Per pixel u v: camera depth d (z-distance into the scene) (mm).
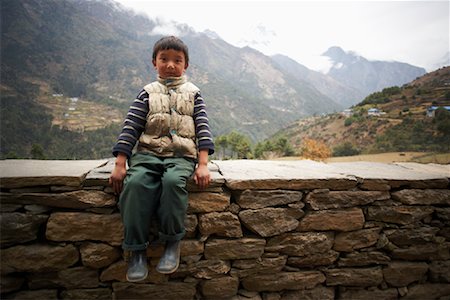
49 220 1655
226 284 1865
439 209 2039
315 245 1937
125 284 1779
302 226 1909
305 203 1905
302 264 1964
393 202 1994
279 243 1906
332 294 2033
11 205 1633
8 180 1591
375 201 1979
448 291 2129
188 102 1763
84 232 1689
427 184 1993
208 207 1778
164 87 1794
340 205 1925
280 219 1857
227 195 1806
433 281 2131
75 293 1758
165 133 1712
